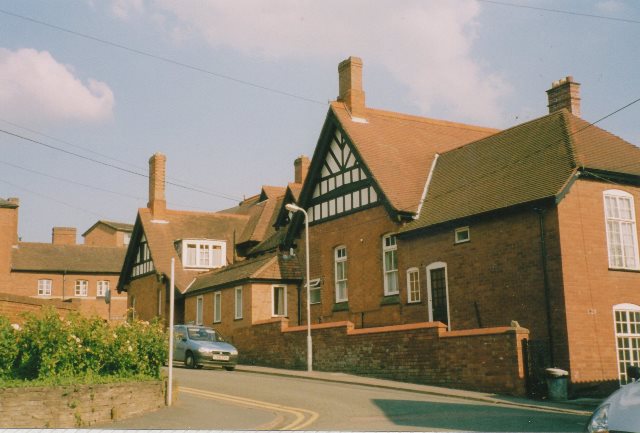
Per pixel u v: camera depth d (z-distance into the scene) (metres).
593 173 20.08
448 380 19.00
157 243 40.72
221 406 14.77
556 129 22.78
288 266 30.62
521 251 20.23
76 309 16.75
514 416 13.43
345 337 23.17
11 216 48.53
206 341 25.86
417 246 24.16
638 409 6.96
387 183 25.80
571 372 18.33
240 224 43.06
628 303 19.98
